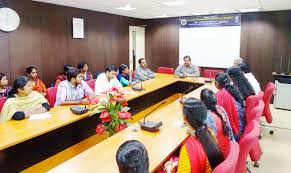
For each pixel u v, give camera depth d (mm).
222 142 1855
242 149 1719
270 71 6406
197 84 5203
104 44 6566
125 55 7422
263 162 3176
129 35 7500
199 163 1373
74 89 3453
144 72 5668
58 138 2891
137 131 2262
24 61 4625
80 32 5742
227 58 6867
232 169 1258
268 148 3590
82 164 1666
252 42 6516
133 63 7797
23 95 2814
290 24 6016
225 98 2590
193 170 1358
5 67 4316
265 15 6258
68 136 3010
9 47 4348
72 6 5410
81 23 5742
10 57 4379
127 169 894
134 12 6441
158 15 7109
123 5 5230
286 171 2955
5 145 2018
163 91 5359
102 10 6074
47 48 5051
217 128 1854
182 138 2096
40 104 2947
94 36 6211
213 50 7031
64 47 5434
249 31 6504
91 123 3291
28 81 2838
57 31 5238
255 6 5414
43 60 4992
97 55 6371
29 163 2594
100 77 4102
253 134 1740
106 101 2275
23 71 4613
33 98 2906
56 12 5168
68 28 5484
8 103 2688
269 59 6379
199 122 1443
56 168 1618
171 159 1815
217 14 6801
